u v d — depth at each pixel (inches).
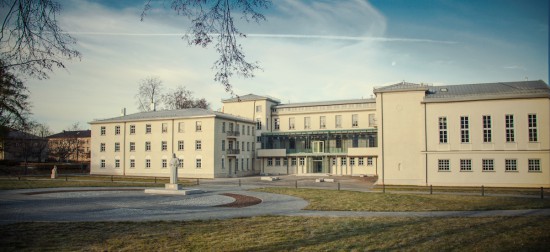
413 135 1722.4
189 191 1273.4
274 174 2824.8
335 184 1779.0
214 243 511.8
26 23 405.1
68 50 433.7
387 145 1754.4
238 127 2659.9
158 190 1294.3
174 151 2438.5
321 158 2797.7
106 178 2098.9
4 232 565.3
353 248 490.3
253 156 2861.7
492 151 1587.1
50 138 4252.0
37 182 1649.9
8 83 511.8
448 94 1759.4
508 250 482.9
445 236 563.2
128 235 558.3
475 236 564.1
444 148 1656.0
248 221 692.1
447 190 1401.3
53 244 497.7
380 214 804.6
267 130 3009.4
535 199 1083.9
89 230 593.3
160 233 574.6
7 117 1526.8
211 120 2352.4
